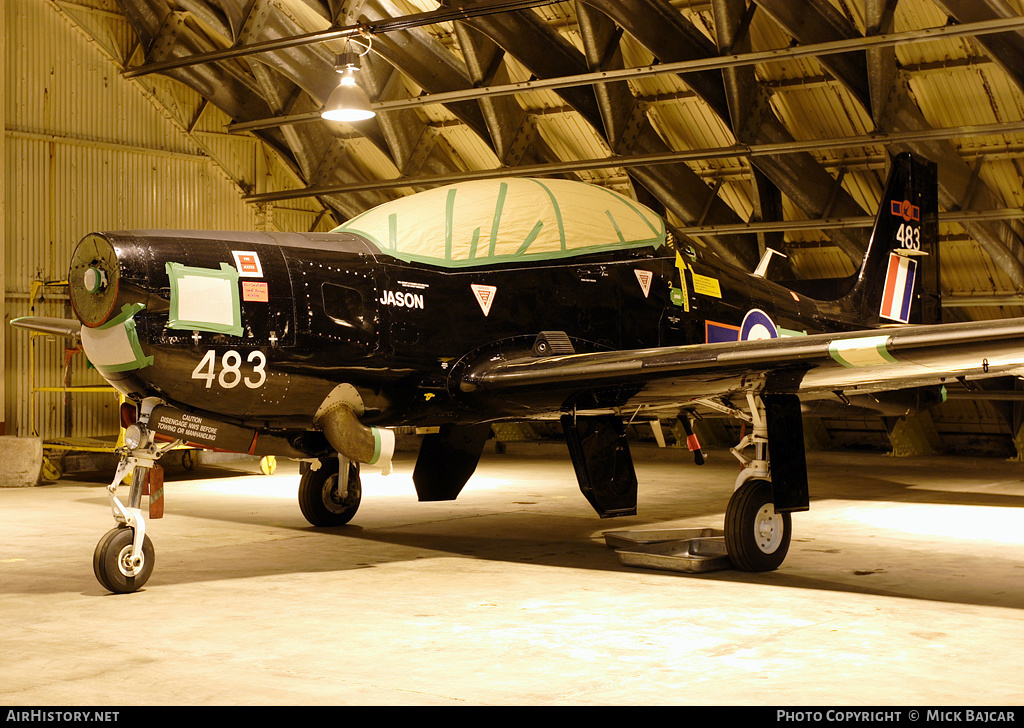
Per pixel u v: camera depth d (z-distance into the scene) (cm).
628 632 356
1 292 1059
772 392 487
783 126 966
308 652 329
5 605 406
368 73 1065
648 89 1009
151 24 1154
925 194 837
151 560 442
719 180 1078
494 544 582
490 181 573
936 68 876
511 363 518
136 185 1208
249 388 464
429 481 623
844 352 415
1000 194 977
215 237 469
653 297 599
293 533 628
